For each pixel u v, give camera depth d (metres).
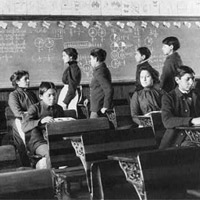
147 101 6.85
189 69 5.03
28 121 5.51
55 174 4.00
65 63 6.64
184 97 4.94
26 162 6.00
